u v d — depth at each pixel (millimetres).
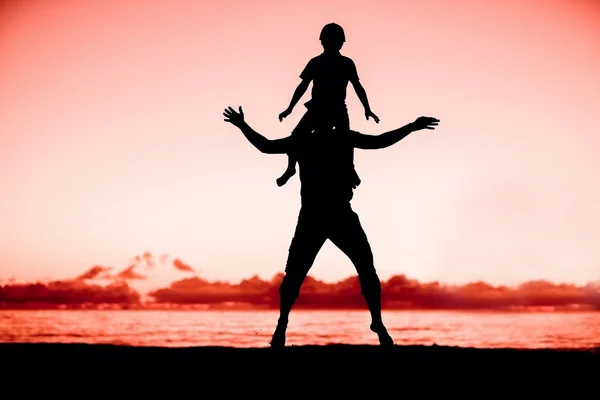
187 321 100062
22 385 5586
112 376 5781
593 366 6203
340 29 7363
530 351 7344
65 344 7711
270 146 6965
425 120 6977
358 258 6914
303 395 5246
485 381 5578
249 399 5164
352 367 5824
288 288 6883
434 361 6188
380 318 6949
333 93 7121
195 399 5160
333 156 6898
